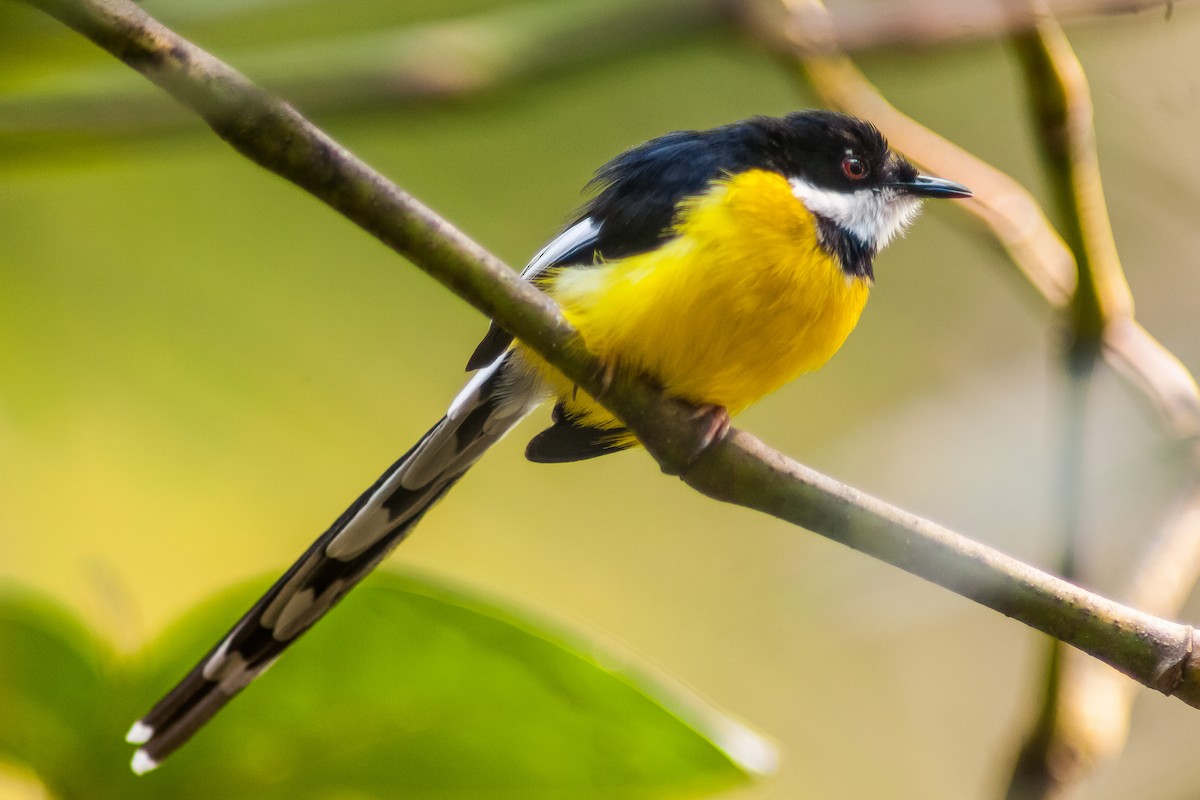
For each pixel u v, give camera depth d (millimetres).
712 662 14781
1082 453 9117
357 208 5566
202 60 5258
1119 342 9227
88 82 8367
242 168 13375
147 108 8281
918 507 12875
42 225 11766
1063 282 9844
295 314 13703
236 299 13266
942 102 15133
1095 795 11859
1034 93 8797
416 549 15109
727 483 6609
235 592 5605
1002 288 15234
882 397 14719
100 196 12289
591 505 15609
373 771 5664
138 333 12719
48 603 5516
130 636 5793
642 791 5793
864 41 10281
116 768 5535
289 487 13461
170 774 5562
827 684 14703
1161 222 14359
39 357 11727
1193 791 11852
